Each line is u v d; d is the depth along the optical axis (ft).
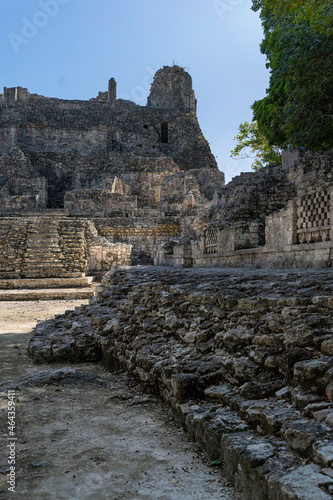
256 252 40.11
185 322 21.39
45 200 149.59
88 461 12.84
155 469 12.25
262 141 123.34
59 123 192.54
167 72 219.41
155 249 82.53
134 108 207.51
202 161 195.31
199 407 14.89
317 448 9.43
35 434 15.08
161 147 201.46
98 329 29.63
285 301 16.98
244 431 12.12
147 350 21.76
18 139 179.42
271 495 9.11
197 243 56.18
